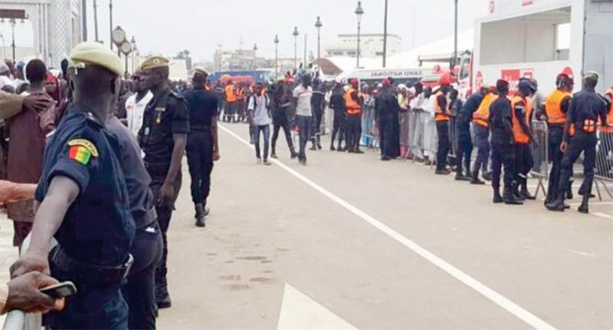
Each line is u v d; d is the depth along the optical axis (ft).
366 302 24.07
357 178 54.54
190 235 34.37
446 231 35.19
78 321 11.95
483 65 71.31
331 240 33.22
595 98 40.37
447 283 26.23
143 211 15.58
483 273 27.55
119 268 12.10
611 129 46.39
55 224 10.24
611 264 29.04
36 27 112.06
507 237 33.94
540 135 45.37
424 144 63.98
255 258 29.94
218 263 29.14
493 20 69.97
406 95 72.38
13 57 115.65
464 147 53.42
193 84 35.88
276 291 25.29
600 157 46.57
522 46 72.84
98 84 11.93
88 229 11.60
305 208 41.45
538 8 62.49
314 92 77.92
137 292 16.58
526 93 44.24
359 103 74.54
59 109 23.31
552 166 41.98
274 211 40.52
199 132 35.55
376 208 41.50
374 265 28.73
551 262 29.27
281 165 62.80
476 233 34.78
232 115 129.80
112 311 12.19
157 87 23.59
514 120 43.47
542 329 21.49
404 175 56.59
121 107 30.25
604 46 56.29
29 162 22.90
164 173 23.43
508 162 43.14
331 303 23.94
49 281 9.52
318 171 58.70
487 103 50.70
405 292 25.16
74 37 124.57
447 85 57.41
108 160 11.62
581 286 25.93
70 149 11.09
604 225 37.09
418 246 31.91
